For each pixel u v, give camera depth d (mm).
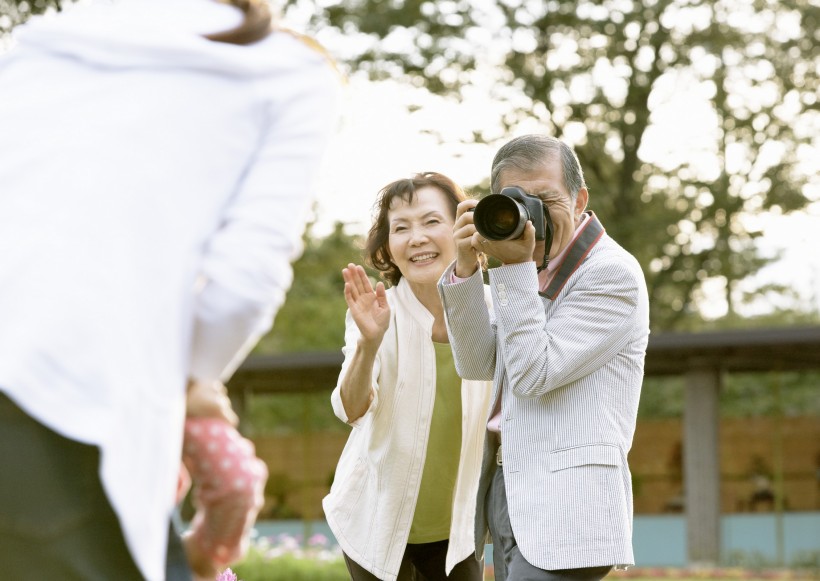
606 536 3227
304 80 1967
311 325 30734
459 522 3959
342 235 27469
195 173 1863
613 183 29000
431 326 3994
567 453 3281
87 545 1810
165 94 1869
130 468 1769
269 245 1883
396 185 4043
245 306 1856
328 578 11789
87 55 1896
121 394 1761
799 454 22516
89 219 1801
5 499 1762
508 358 3293
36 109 1885
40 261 1784
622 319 3334
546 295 3418
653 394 29875
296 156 1936
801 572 17656
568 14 27703
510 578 3320
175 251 1837
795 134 27812
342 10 27000
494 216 3283
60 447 1787
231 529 2020
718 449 17672
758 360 18031
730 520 22484
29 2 15789
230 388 20453
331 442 23750
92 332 1762
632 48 28078
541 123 28312
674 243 28000
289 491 23703
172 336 1831
